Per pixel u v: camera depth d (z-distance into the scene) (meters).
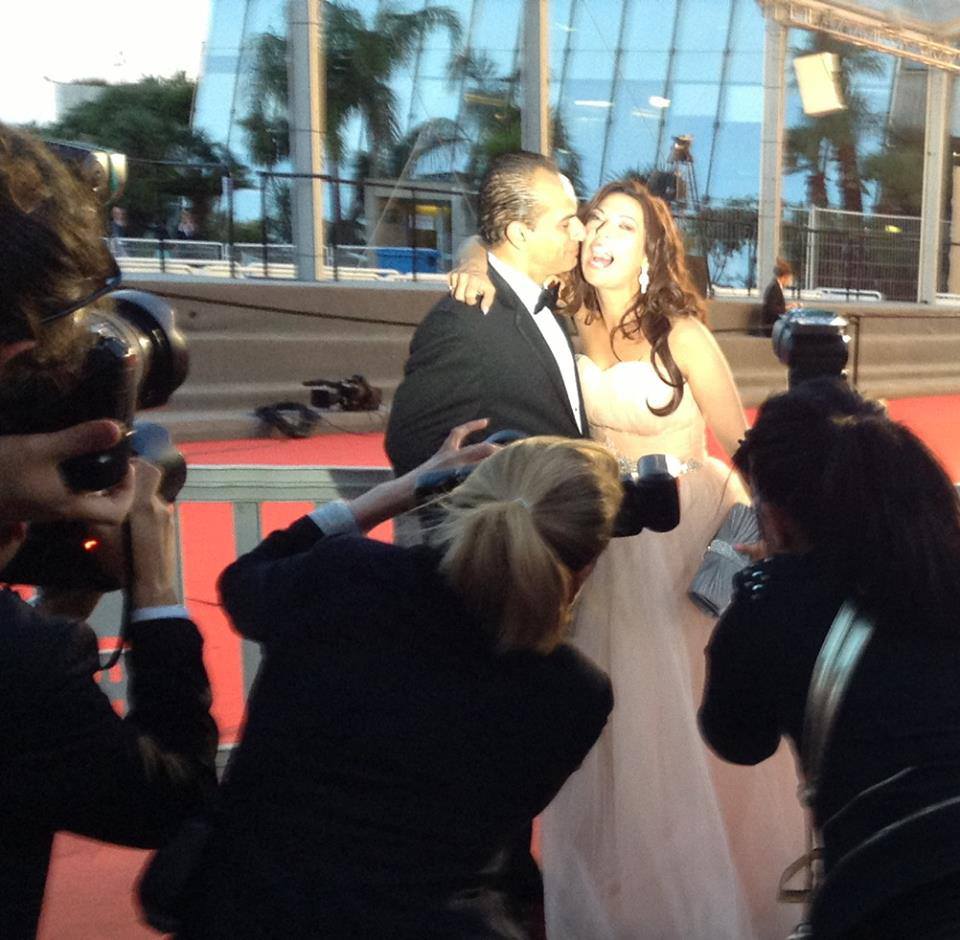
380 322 12.40
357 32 23.41
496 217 2.88
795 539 1.93
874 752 1.71
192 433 10.86
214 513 6.49
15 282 1.22
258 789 1.73
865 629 1.77
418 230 19.58
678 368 2.93
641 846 2.75
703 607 2.79
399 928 1.65
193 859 1.75
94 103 27.75
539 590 1.69
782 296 15.69
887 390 16.83
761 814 2.87
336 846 1.67
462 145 24.00
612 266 2.93
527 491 1.76
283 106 24.98
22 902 1.36
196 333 11.47
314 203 13.04
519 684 1.73
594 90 27.05
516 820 1.75
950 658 1.76
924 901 1.64
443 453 2.17
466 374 2.80
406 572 1.77
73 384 1.31
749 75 26.77
